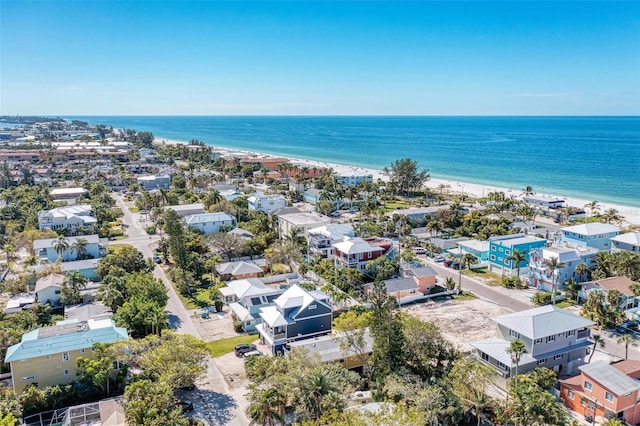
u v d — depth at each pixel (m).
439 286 103.19
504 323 69.62
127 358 63.38
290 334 74.12
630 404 56.09
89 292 95.31
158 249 129.62
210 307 92.94
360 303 93.25
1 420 51.31
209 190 192.12
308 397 52.88
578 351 69.12
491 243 115.00
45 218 139.50
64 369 62.28
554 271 95.88
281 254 112.12
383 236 143.62
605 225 122.31
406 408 51.78
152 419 50.03
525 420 50.06
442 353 63.03
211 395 63.16
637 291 87.06
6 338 68.44
